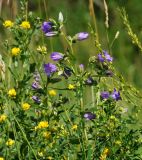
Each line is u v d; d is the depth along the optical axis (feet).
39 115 24.97
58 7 95.09
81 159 24.53
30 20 24.64
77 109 25.39
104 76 24.79
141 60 53.11
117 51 49.75
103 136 24.72
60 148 24.39
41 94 24.59
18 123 23.44
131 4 79.51
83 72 24.48
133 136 24.94
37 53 25.93
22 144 24.23
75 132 24.50
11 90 24.13
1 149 24.14
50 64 24.34
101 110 24.75
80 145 24.47
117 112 25.03
